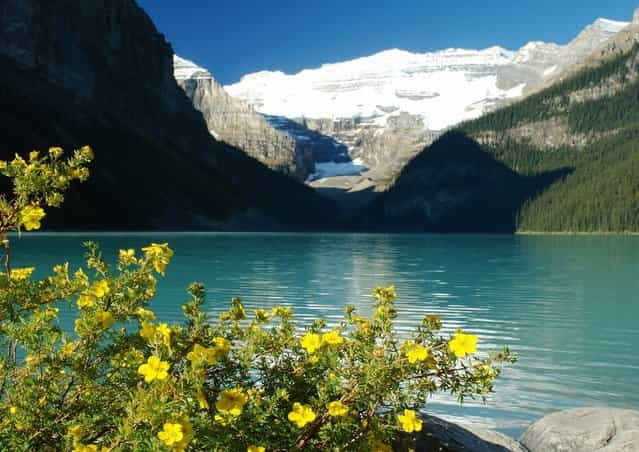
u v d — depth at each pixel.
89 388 3.71
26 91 158.12
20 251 47.28
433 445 6.16
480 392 3.68
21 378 3.70
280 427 3.45
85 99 185.75
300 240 102.06
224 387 3.82
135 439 2.91
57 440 3.60
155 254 3.98
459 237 146.12
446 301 23.98
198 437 3.18
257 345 3.96
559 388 11.20
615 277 35.53
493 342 15.74
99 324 3.68
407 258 53.75
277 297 24.00
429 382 3.70
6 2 169.62
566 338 16.30
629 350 14.68
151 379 2.91
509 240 117.88
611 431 7.56
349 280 31.58
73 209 120.62
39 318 3.76
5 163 3.70
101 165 149.50
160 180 168.00
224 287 27.45
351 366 3.75
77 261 37.12
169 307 20.20
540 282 32.16
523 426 9.19
